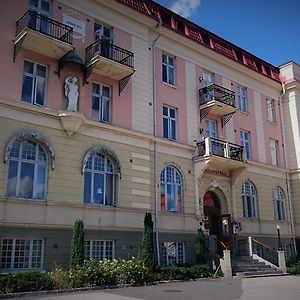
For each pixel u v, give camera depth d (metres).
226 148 22.38
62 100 17.17
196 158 21.80
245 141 26.33
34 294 12.13
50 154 16.19
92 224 16.94
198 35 24.42
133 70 18.86
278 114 29.67
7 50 15.92
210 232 22.89
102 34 19.61
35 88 16.62
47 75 17.06
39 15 16.27
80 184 16.84
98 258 17.05
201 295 12.34
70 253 15.73
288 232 27.28
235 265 20.20
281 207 27.56
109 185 18.22
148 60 21.30
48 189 15.85
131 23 20.84
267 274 20.14
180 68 23.05
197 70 24.03
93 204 17.22
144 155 19.67
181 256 20.20
